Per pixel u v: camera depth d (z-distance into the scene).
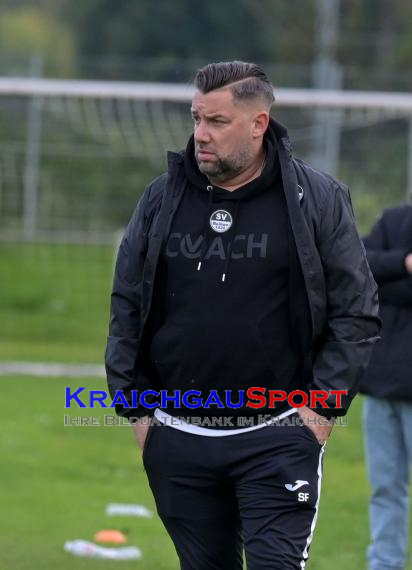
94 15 161.00
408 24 125.56
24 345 64.56
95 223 73.56
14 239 73.75
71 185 72.88
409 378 22.34
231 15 152.50
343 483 33.84
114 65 92.00
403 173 67.19
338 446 38.88
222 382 16.78
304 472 16.59
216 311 16.62
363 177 67.31
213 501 17.27
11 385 49.25
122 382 17.31
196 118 16.67
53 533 27.61
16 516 29.14
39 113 70.56
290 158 16.70
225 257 16.61
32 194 72.50
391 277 22.50
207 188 16.73
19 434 39.19
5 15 168.00
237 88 16.39
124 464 35.88
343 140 67.94
